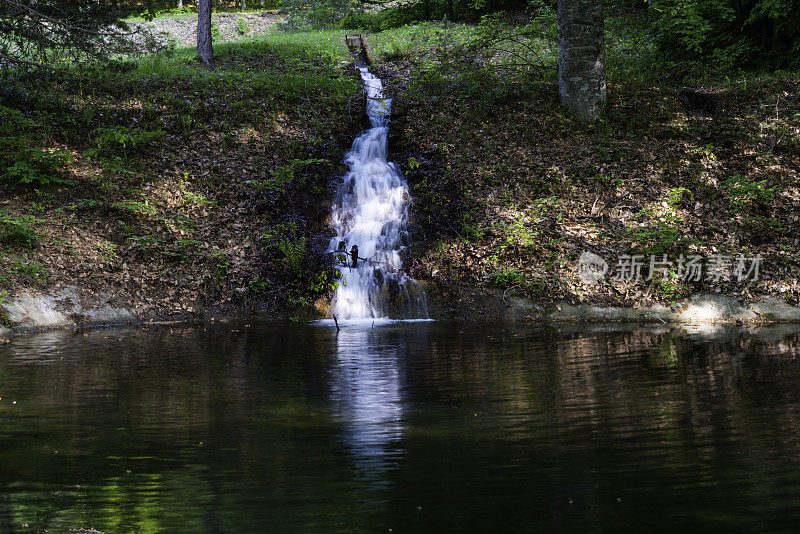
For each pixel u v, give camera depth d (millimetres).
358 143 17125
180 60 22875
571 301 11594
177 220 13914
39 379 6879
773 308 10930
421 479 4086
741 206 13242
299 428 5168
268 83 19172
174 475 4211
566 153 15344
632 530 3330
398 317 12000
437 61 21531
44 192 14062
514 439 4820
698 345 8523
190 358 8062
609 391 6152
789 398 5711
